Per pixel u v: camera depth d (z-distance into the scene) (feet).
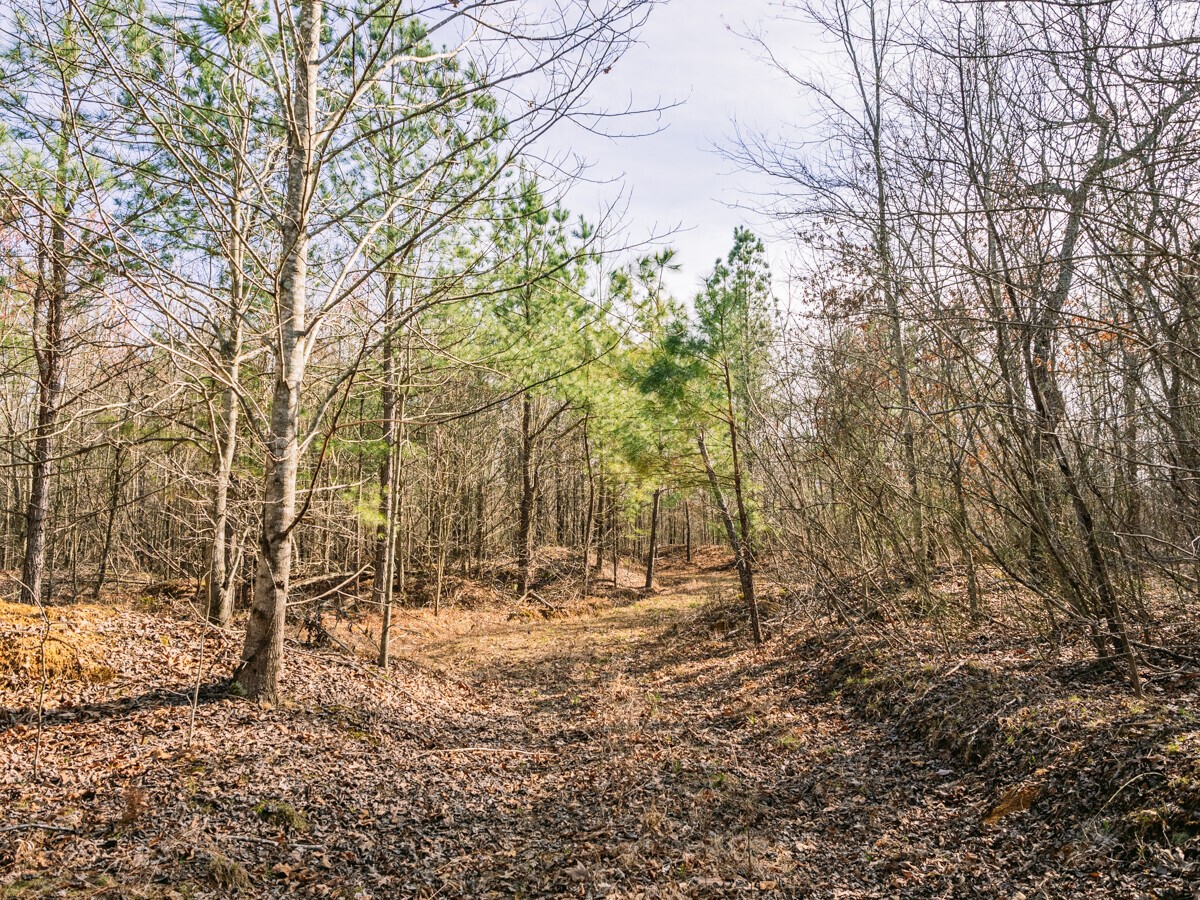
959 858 16.14
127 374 34.86
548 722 31.63
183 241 30.01
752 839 18.19
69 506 61.98
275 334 26.30
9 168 26.48
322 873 16.37
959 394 24.71
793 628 43.83
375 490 40.50
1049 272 20.02
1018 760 19.38
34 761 19.94
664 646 49.21
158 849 16.08
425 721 29.43
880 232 25.55
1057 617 27.45
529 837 19.35
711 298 44.06
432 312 36.32
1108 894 13.42
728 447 49.16
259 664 26.32
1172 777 15.16
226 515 36.37
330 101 29.45
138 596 56.49
